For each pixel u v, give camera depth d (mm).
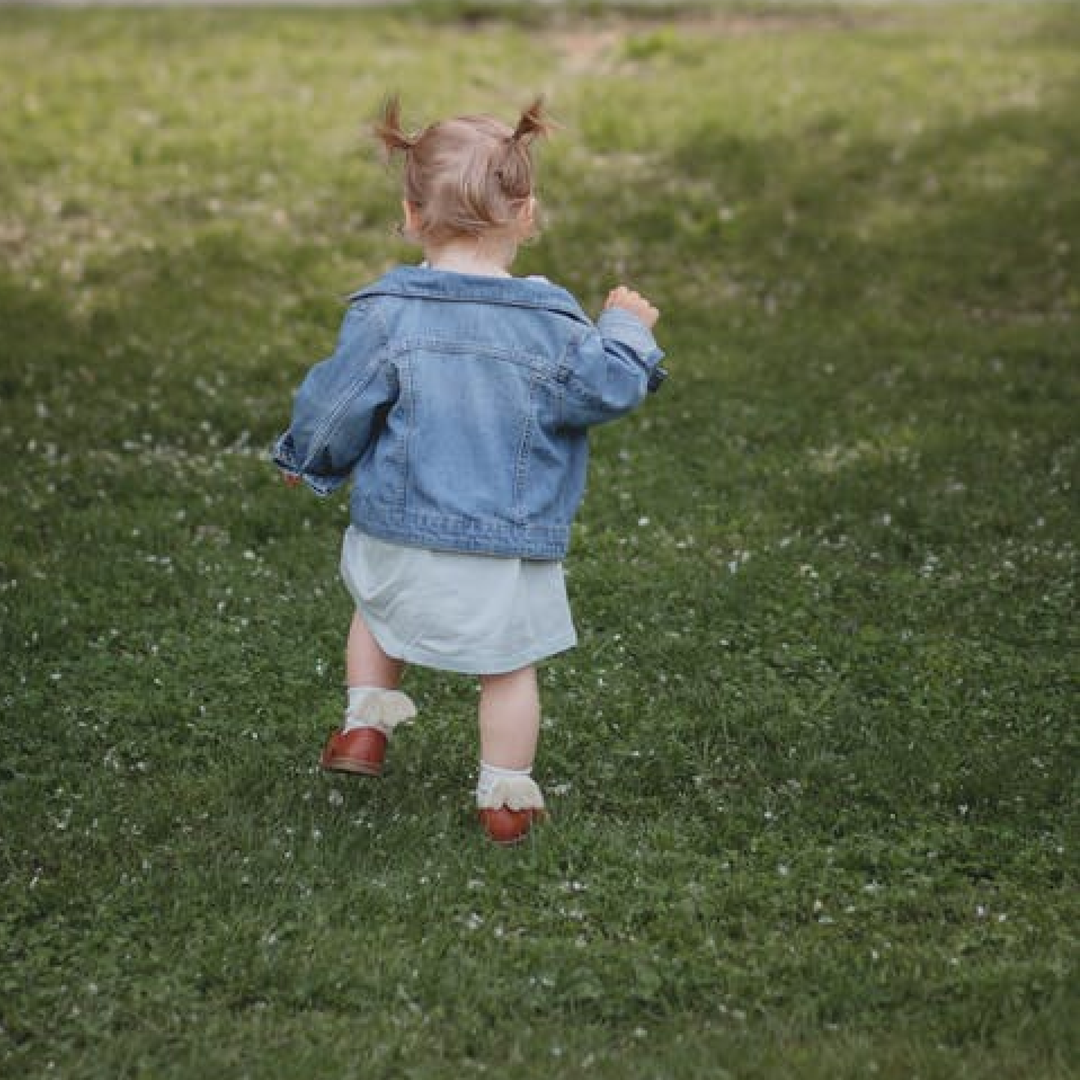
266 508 8422
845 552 8062
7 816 5637
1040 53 16359
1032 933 5023
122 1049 4473
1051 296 11938
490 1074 4379
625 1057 4473
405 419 5203
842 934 5055
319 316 11320
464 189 5258
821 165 13734
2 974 4789
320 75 15891
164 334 10898
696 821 5723
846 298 11906
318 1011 4680
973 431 9594
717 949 4961
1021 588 7672
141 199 13141
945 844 5574
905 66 15938
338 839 5520
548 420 5230
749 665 6898
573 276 12055
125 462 9000
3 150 13898
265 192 13266
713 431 9602
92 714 6441
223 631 7098
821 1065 4367
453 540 5156
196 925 5031
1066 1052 4449
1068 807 5828
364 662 5547
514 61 16328
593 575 7664
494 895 5215
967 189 13352
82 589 7512
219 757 6141
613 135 14266
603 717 6430
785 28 17766
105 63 16281
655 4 18297
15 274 11750
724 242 12578
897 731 6332
